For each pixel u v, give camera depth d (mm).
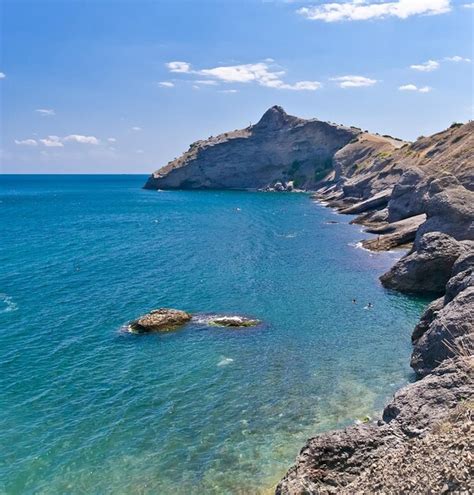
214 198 177750
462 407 14383
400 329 35562
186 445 21375
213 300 43719
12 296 45094
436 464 10547
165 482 18969
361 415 23312
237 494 18062
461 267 34406
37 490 18688
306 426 22562
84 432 22484
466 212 49469
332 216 111312
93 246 74812
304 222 102000
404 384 26500
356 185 130500
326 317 38594
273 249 70438
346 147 181500
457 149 92500
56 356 31016
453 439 11180
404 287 45062
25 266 58906
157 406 24766
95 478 19312
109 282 50812
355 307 41094
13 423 23203
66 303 42875
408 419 16672
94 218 118312
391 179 118125
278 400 25156
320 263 59500
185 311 40406
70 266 59062
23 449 21188
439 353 24188
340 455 15609
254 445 21203
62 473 19641
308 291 46438
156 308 41281
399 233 67875
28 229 96625
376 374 27938
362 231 84625
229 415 23797
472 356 19344
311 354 31172
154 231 93188
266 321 37688
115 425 23031
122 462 20266
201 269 57156
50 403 25078
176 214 125750
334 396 25406
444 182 59375
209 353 31453
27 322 37594
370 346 32344
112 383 27312
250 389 26453
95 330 35875
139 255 66750
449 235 49188
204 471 19531
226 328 36000
